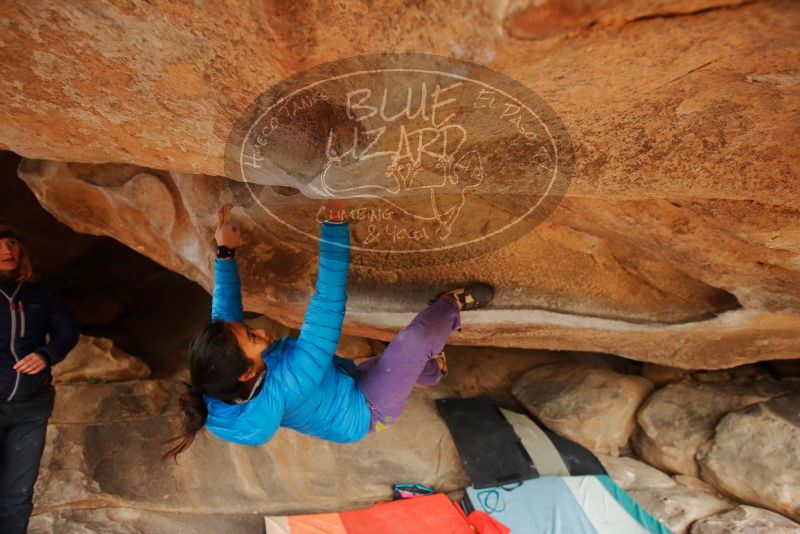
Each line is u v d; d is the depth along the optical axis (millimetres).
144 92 1348
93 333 4117
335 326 1654
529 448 3555
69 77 1352
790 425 3281
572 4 839
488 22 902
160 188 2748
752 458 3230
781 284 2338
